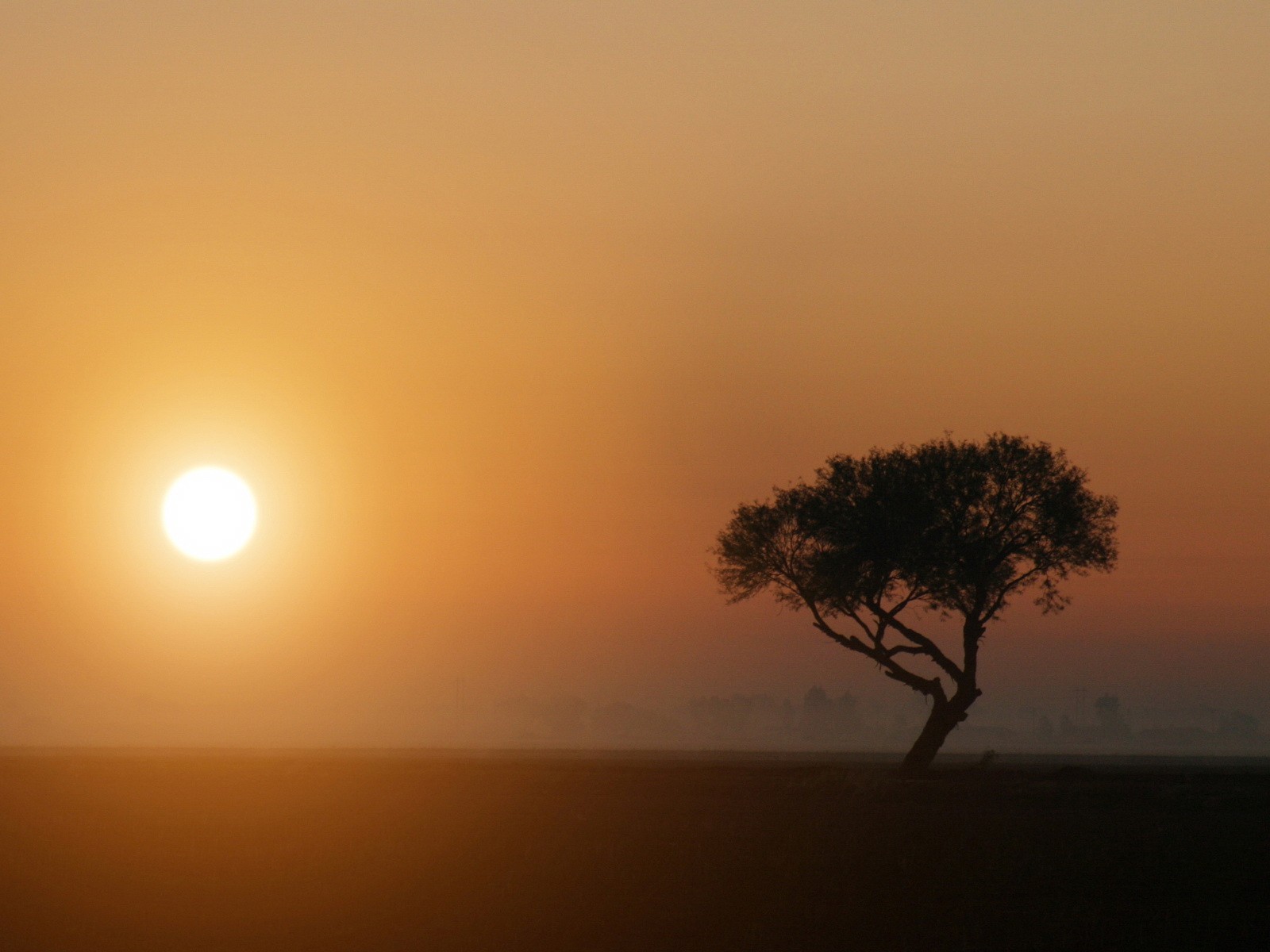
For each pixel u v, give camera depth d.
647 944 65.00
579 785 172.88
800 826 114.31
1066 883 83.81
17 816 118.69
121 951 63.09
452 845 99.62
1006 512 194.00
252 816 122.50
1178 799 148.75
